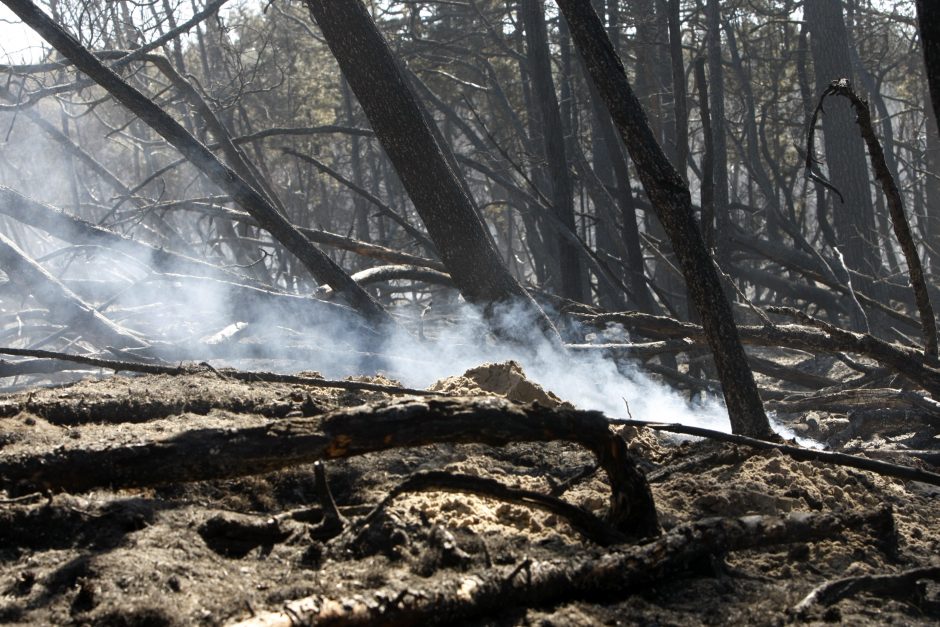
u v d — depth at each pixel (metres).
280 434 3.30
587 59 5.36
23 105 10.20
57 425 4.40
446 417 3.35
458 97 21.48
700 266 5.27
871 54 23.02
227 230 15.90
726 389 5.26
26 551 3.03
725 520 3.53
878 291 15.45
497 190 24.33
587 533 3.43
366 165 27.97
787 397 9.75
